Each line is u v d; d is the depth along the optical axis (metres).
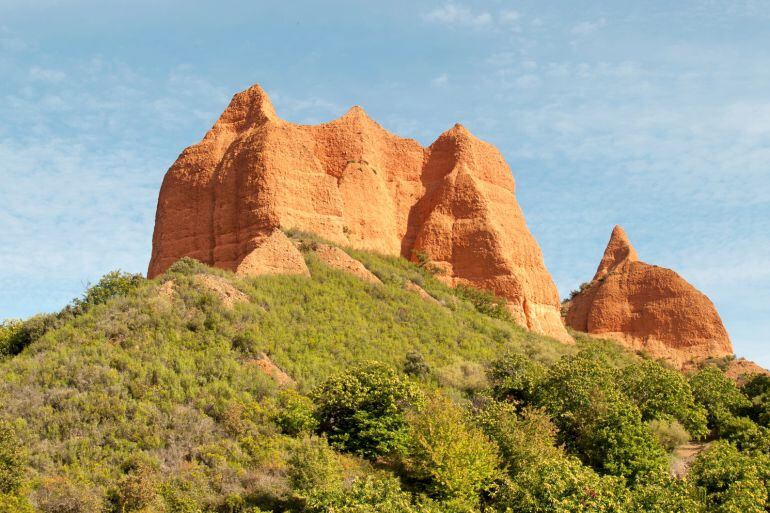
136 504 26.78
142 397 34.31
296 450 31.11
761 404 48.94
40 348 38.81
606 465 34.91
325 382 36.69
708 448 40.50
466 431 32.88
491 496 30.77
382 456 33.78
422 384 41.75
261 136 64.38
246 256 53.78
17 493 26.16
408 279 61.00
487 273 67.31
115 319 40.78
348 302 51.31
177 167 67.19
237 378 37.16
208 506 27.89
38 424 31.47
